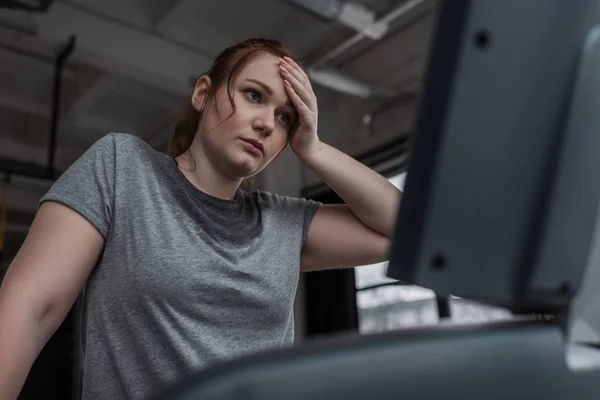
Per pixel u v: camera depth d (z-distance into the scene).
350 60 3.03
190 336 0.60
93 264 0.61
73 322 3.89
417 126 0.25
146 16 2.78
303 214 0.83
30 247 0.57
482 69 0.24
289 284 0.73
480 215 0.26
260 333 0.67
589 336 0.29
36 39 2.65
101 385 0.59
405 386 0.21
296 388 0.19
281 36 2.89
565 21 0.27
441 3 0.24
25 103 3.21
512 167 0.26
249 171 0.71
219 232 0.69
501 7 0.24
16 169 2.75
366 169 0.82
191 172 0.72
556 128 0.27
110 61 2.74
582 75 0.27
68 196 0.60
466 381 0.23
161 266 0.60
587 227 0.28
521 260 0.27
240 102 0.71
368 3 2.50
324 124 3.45
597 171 0.28
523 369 0.24
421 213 0.24
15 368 0.49
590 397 0.26
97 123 3.50
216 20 2.82
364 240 0.82
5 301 0.52
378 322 2.94
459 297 0.27
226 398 0.18
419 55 2.82
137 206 0.63
